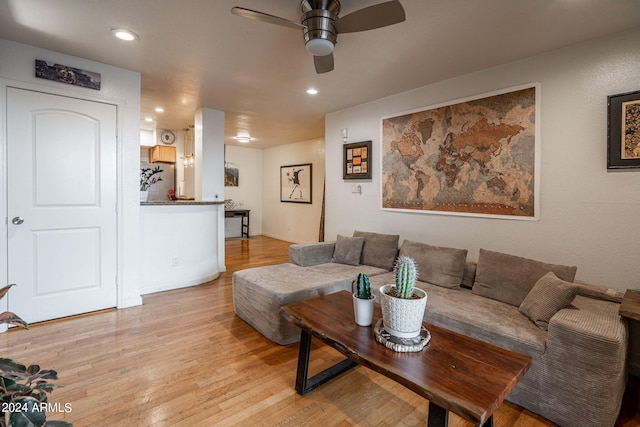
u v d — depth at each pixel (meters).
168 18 2.11
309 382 1.88
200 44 2.47
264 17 1.73
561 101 2.43
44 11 2.03
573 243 2.40
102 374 2.00
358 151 4.00
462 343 1.54
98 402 1.73
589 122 2.31
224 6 1.96
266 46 2.50
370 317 1.72
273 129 5.68
